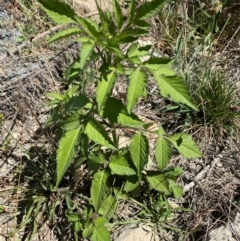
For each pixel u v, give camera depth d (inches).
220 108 20.0
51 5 13.0
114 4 13.4
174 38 23.6
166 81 13.3
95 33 12.8
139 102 20.9
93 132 14.1
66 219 17.4
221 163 19.3
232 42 23.7
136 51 13.6
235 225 17.1
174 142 15.5
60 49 21.6
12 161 18.9
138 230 17.2
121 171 15.4
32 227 17.4
